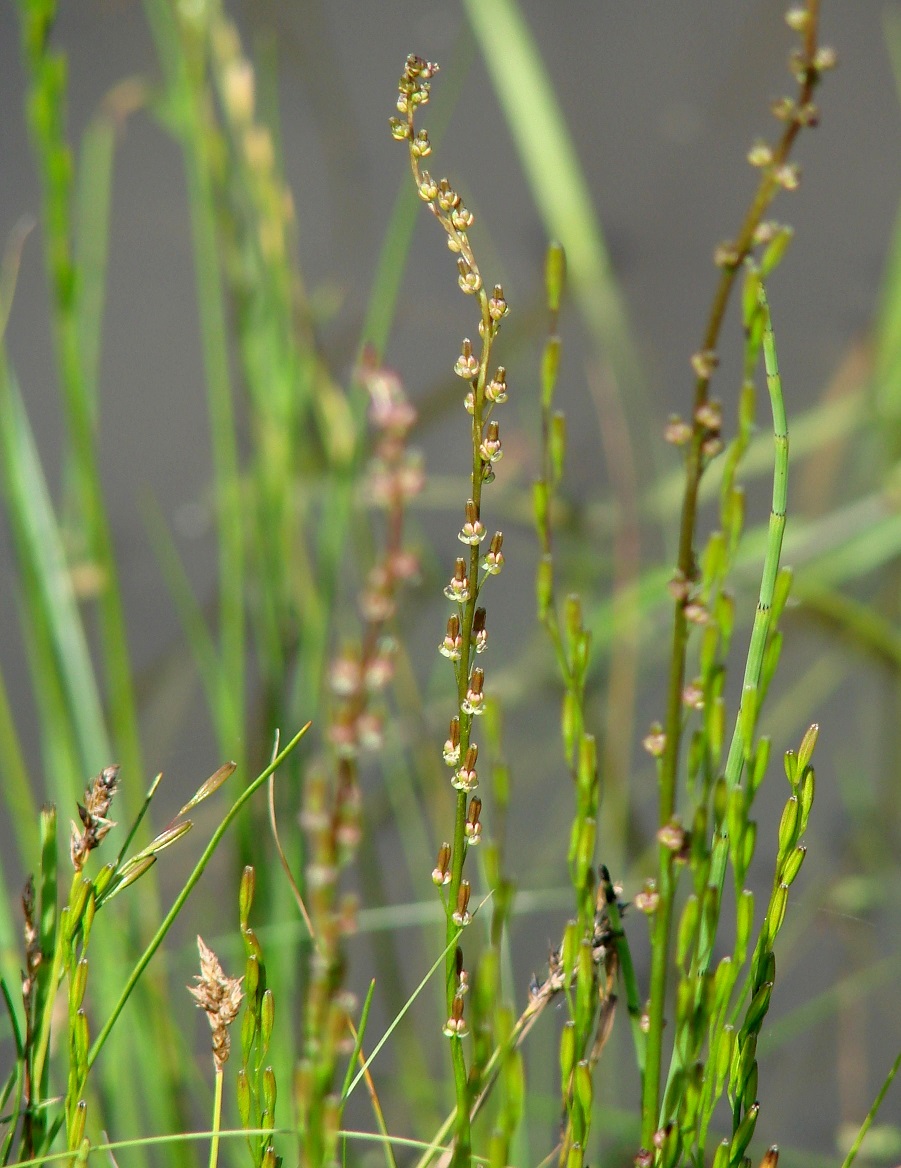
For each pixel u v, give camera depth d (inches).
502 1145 34.5
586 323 93.5
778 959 66.3
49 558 49.2
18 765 47.6
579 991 35.2
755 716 34.9
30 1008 36.7
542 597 35.1
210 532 85.3
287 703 62.3
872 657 76.1
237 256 61.1
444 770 65.2
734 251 34.1
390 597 33.0
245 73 59.5
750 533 81.2
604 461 90.4
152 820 68.2
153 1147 46.0
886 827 71.4
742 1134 36.0
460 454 92.5
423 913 57.9
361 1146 52.5
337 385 90.2
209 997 35.9
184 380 93.8
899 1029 63.0
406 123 34.7
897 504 77.9
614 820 66.6
